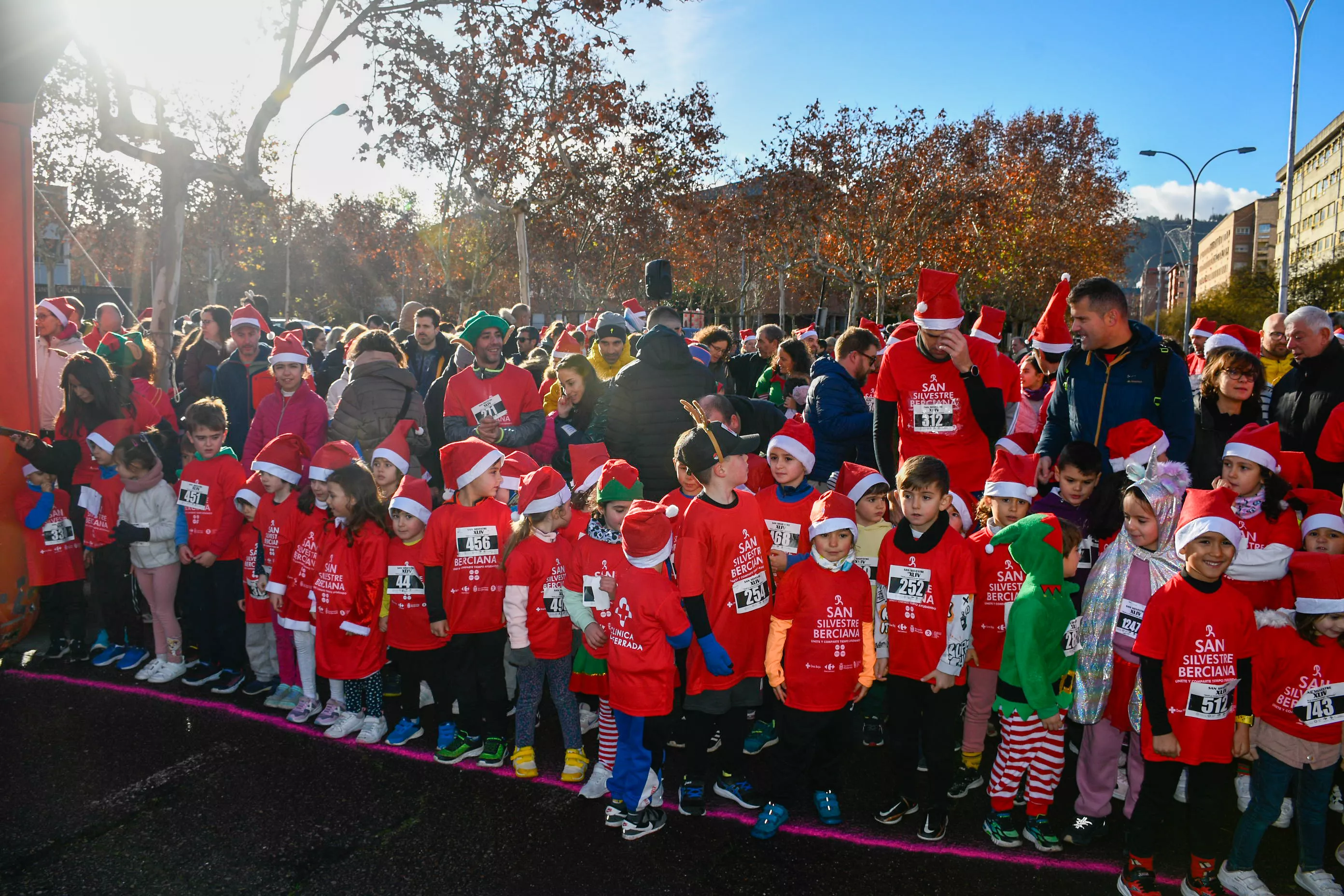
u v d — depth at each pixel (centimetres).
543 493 419
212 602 537
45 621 636
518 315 1141
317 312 4981
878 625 427
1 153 503
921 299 458
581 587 402
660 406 511
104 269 3219
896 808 393
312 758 451
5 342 514
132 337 780
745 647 402
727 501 399
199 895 336
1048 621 362
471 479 444
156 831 379
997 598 408
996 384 479
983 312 487
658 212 2612
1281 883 352
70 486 586
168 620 540
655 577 373
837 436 533
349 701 479
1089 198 4172
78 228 2831
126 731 476
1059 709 365
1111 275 4831
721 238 3481
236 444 715
